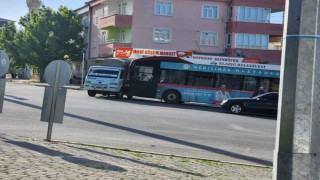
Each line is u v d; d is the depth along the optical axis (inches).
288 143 136.1
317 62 135.6
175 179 265.3
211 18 1739.7
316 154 137.2
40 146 352.8
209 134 548.4
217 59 1150.3
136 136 490.9
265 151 452.1
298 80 134.4
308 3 133.8
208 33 1739.7
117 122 602.9
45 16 2098.9
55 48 2060.8
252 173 324.8
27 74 2817.4
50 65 392.5
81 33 2274.9
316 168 137.5
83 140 437.1
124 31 1809.8
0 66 398.0
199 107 1100.5
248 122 748.0
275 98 933.8
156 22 1716.3
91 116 653.9
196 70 1149.1
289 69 135.7
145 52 1283.2
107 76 1154.7
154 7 1716.3
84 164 287.3
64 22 2124.8
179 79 1151.0
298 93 134.3
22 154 304.8
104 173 260.5
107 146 409.1
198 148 441.7
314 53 134.8
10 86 1475.1
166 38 1724.9
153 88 1154.0
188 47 1732.3
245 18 1723.7
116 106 878.4
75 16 2183.8
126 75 1176.8
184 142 471.8
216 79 1145.4
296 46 134.3
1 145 339.3
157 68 1157.1
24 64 2311.8
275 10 1788.9
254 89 1135.6
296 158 135.6
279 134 138.3
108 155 342.6
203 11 1737.2
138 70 1162.6
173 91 1149.7
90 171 263.3
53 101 392.8
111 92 1154.7
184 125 626.8
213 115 840.9
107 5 1979.6
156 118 692.1
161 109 888.9
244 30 1711.4
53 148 348.8
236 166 354.0
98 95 1263.5
